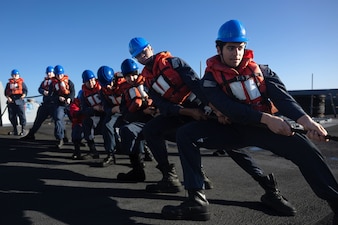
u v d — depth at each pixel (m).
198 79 3.17
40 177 4.21
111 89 4.94
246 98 2.40
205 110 3.04
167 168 3.55
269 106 2.48
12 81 8.69
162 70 3.32
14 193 3.51
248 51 2.43
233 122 2.57
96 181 4.02
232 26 2.35
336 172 4.25
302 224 2.61
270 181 2.93
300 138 2.28
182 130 2.76
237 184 3.79
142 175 4.01
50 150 6.40
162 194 3.47
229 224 2.63
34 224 2.67
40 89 7.75
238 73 2.41
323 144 6.39
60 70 6.68
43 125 11.39
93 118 5.48
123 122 4.74
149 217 2.81
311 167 2.27
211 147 2.76
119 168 4.77
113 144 4.98
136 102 4.20
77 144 5.52
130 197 3.37
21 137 8.31
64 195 3.44
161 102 3.40
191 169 2.73
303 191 3.46
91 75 5.52
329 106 14.57
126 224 2.66
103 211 2.96
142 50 3.50
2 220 2.76
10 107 8.78
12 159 5.46
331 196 2.22
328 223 2.62
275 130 2.23
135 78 4.30
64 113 6.62
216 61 2.50
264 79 2.43
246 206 3.05
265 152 5.75
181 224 2.66
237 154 3.03
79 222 2.71
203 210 2.71
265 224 2.62
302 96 12.62
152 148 3.54
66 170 4.63
